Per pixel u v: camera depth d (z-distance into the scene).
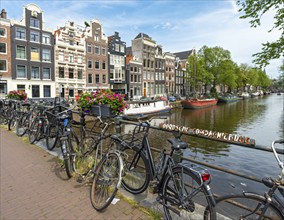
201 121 22.22
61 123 3.74
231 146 12.04
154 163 2.66
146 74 38.72
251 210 1.71
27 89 23.28
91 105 3.83
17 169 3.74
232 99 46.72
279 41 5.73
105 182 2.59
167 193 2.30
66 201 2.73
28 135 5.57
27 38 23.14
